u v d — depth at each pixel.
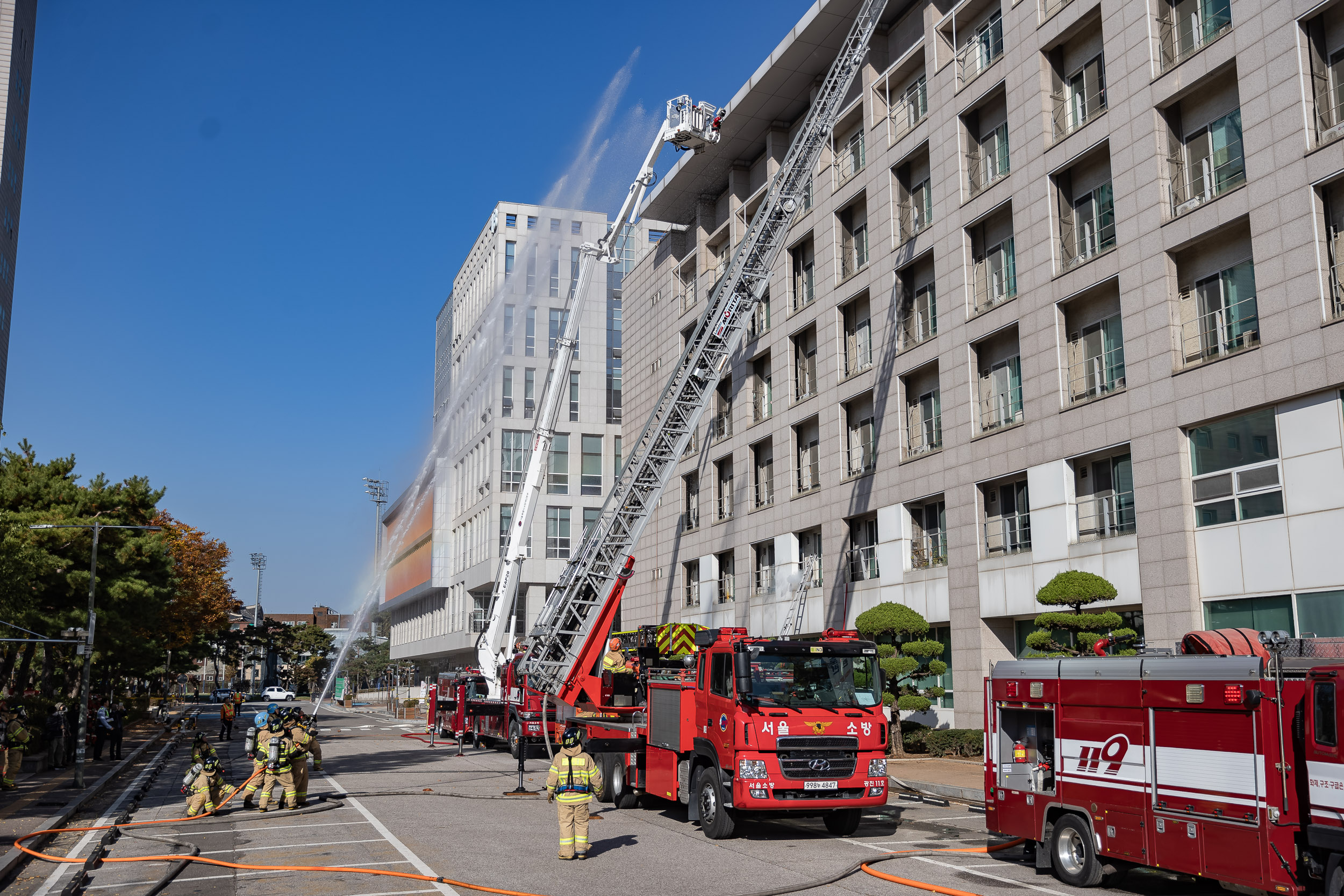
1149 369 24.17
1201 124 24.09
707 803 15.17
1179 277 24.16
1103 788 11.23
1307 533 20.39
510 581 32.47
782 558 40.94
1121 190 25.44
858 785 14.53
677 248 52.78
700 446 48.88
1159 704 10.62
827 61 39.56
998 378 30.45
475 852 13.70
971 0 32.22
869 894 10.99
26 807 18.94
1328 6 20.89
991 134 31.59
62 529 32.41
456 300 96.25
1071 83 28.61
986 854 13.55
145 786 24.12
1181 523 22.97
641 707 19.84
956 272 31.78
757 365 45.09
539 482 32.25
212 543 60.53
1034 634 22.94
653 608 52.50
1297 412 20.83
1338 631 19.70
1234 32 22.64
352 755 32.78
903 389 34.41
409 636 107.62
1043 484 27.36
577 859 13.08
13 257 70.00
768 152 43.75
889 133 36.12
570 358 32.31
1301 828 9.16
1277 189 21.36
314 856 13.50
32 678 45.44
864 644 15.34
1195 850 10.08
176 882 11.85
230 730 42.28
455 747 37.16
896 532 33.78
